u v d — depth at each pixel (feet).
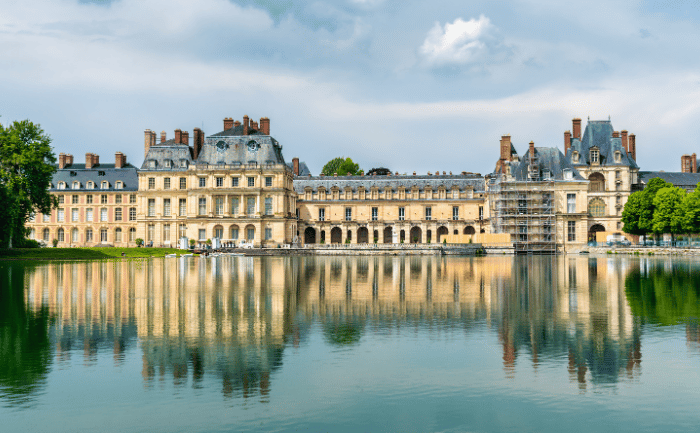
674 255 350.23
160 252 357.82
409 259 322.96
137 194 468.75
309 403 52.26
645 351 69.92
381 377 59.47
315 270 214.07
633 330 82.69
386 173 604.90
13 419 48.62
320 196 520.83
